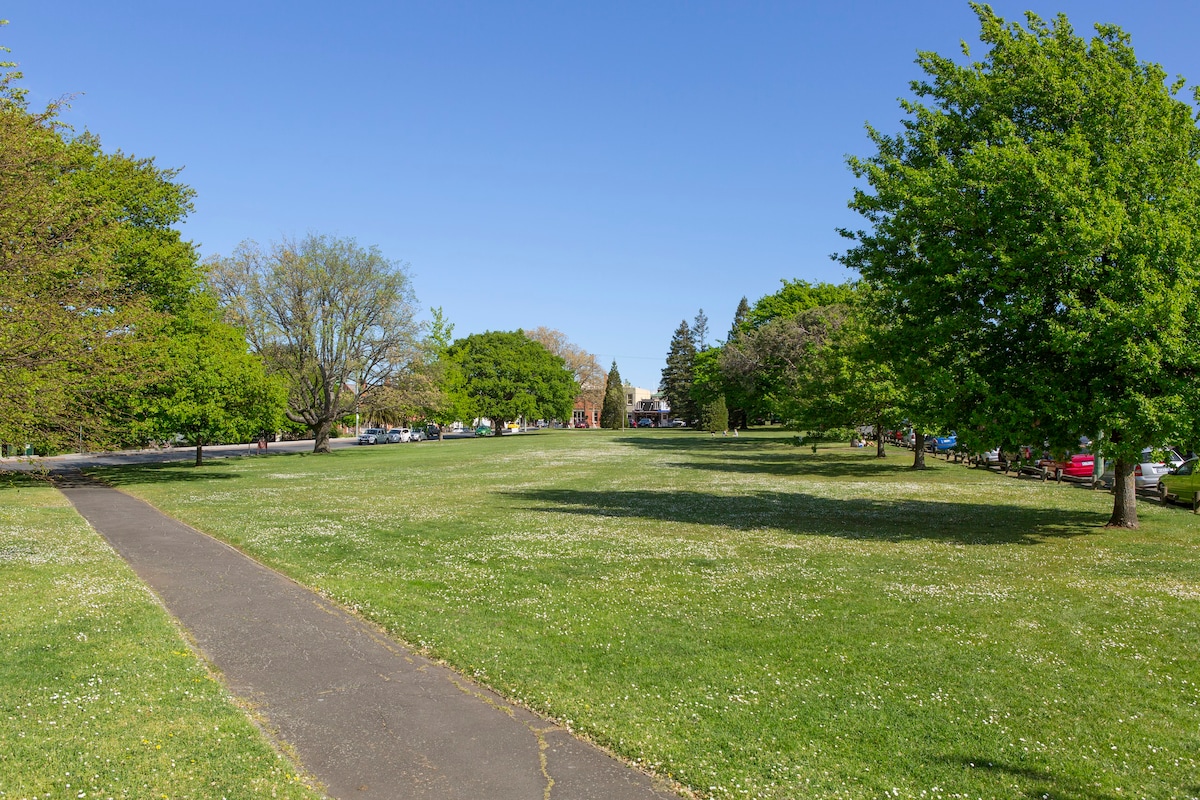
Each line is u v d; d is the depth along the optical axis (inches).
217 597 430.9
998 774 219.9
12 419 513.0
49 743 231.8
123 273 1186.0
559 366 4202.8
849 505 895.1
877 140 856.3
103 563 520.1
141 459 2098.9
